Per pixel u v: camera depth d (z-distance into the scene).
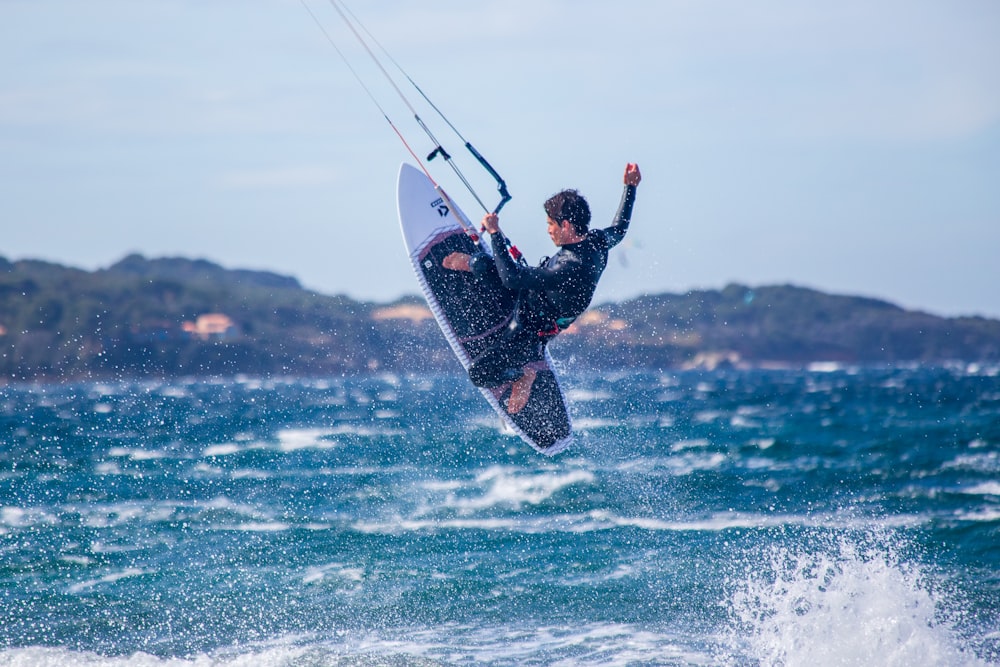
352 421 138.00
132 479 67.19
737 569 37.25
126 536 44.94
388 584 35.72
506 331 28.12
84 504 55.00
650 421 121.25
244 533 45.53
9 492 60.19
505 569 37.91
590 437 94.75
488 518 48.94
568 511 50.47
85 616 31.58
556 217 26.58
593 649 28.11
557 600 33.44
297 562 39.41
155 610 32.28
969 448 82.00
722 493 56.97
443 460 77.56
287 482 64.25
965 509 49.16
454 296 30.48
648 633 29.66
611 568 37.72
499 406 31.72
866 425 113.88
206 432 121.19
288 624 30.84
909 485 59.25
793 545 41.34
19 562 39.47
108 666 26.34
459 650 28.11
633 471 66.69
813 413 143.12
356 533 45.19
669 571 37.16
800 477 63.22
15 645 28.42
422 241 31.16
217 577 36.88
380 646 28.44
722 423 119.31
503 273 26.39
